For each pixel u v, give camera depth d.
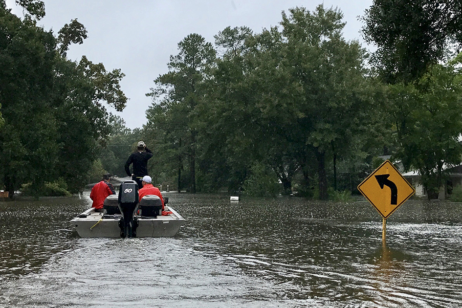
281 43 45.75
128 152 172.88
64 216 20.28
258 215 20.97
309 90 43.72
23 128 41.62
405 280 6.89
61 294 5.99
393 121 48.97
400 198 11.52
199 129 52.03
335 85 41.97
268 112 42.50
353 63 43.97
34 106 42.72
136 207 11.58
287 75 41.81
